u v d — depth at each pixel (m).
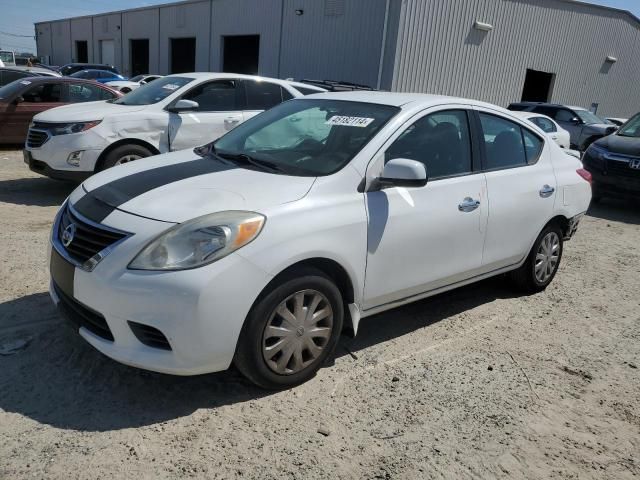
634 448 3.05
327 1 21.70
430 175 3.87
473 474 2.74
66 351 3.48
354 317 3.48
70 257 3.05
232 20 27.00
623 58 27.72
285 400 3.18
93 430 2.81
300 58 23.22
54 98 11.12
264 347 3.06
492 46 22.16
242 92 8.17
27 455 2.60
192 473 2.57
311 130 3.92
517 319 4.61
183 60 33.59
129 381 3.23
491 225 4.26
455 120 4.15
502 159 4.52
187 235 2.83
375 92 4.43
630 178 9.38
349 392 3.32
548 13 23.69
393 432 2.99
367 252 3.41
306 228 3.08
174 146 7.53
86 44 45.03
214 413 3.02
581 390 3.59
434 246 3.83
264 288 2.98
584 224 8.64
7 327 3.71
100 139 7.02
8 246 5.28
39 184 8.36
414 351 3.90
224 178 3.36
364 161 3.47
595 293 5.40
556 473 2.80
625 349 4.23
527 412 3.29
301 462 2.71
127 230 2.89
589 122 17.48
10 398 3.00
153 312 2.76
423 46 20.17
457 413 3.21
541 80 25.78
